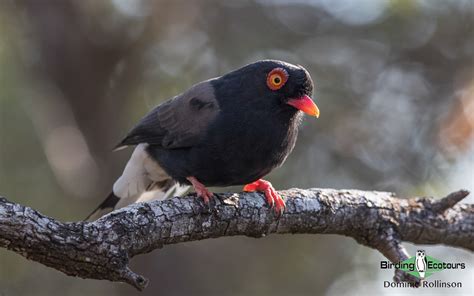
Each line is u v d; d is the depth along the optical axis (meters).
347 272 15.57
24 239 6.75
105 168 15.49
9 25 15.63
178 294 16.19
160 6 15.18
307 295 15.45
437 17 13.99
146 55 15.59
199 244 16.16
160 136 9.91
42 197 15.10
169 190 10.69
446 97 13.70
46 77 15.76
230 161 9.32
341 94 13.78
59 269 7.02
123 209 7.63
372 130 13.76
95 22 15.54
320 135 13.71
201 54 15.14
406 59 14.12
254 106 9.25
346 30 14.33
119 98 15.77
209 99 9.45
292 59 14.32
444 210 9.57
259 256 15.99
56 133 15.70
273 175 13.62
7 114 15.03
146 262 15.99
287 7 14.66
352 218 9.15
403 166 13.54
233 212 8.50
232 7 15.00
